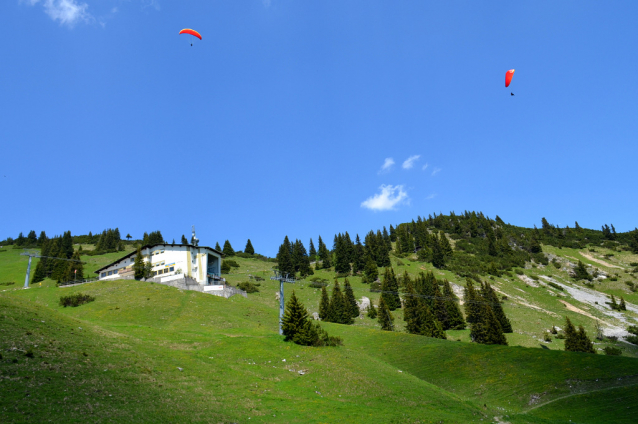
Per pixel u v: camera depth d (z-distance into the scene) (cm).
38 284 11225
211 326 6606
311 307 10894
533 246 17538
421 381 4550
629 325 10062
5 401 2311
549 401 4075
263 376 4075
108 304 7625
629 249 16812
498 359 5231
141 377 3250
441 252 15750
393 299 11075
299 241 16200
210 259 11100
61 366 3002
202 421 2716
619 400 3775
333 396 3744
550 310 11275
